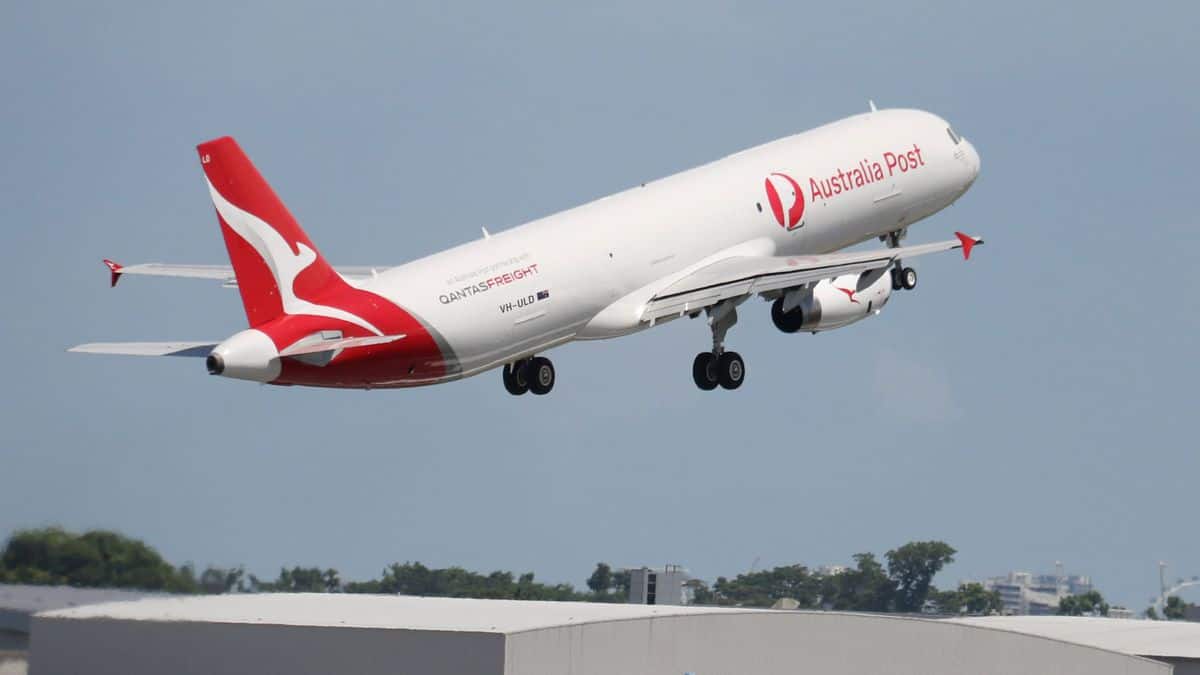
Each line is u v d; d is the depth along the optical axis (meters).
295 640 74.94
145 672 75.94
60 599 77.94
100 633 76.25
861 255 103.69
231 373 85.94
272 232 88.06
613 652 78.06
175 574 81.44
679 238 105.62
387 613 79.81
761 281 104.94
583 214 102.81
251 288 87.56
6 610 76.62
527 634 74.25
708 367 110.44
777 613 84.56
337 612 79.75
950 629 90.00
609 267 101.50
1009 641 91.06
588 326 102.12
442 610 83.44
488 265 95.75
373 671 74.25
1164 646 100.69
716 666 81.88
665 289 104.12
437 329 92.50
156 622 76.06
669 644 80.25
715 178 109.88
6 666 76.12
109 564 80.06
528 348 98.81
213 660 75.62
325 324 88.62
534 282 97.31
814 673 85.44
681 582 110.94
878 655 87.38
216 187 86.88
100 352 87.00
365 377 91.75
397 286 91.94
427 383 95.62
